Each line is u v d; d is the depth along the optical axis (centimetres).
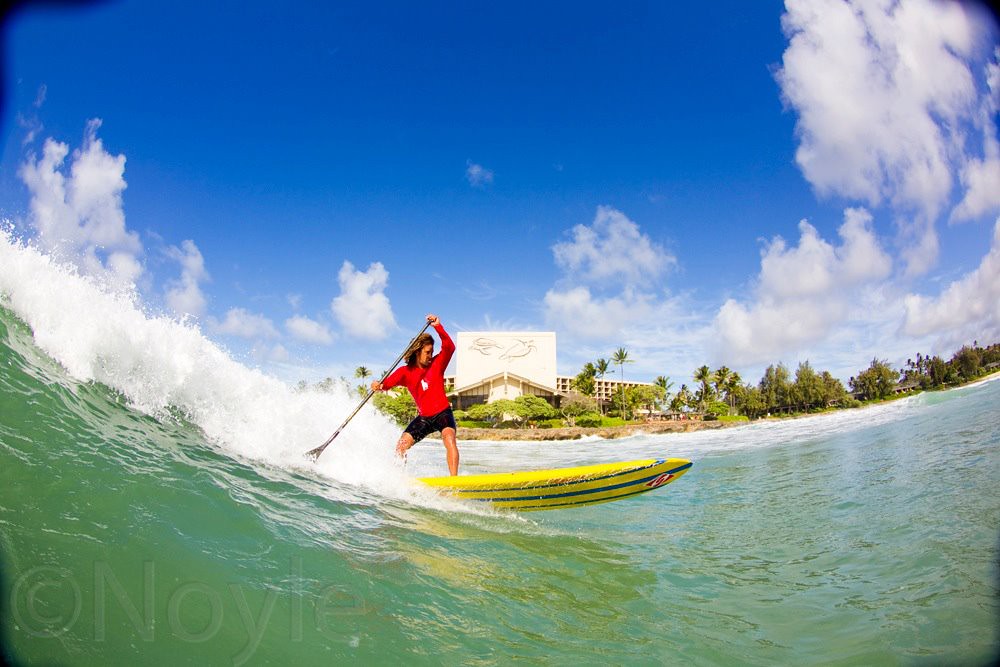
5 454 253
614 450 1728
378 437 627
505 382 7138
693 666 231
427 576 298
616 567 365
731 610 292
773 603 298
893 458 666
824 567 341
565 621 272
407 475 523
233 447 444
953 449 648
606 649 244
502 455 1705
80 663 158
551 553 381
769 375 7162
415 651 221
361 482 486
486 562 341
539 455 1650
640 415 7762
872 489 517
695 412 7662
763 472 738
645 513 548
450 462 531
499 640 243
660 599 309
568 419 6431
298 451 506
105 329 406
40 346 365
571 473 488
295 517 332
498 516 477
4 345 336
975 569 293
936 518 389
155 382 428
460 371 7806
